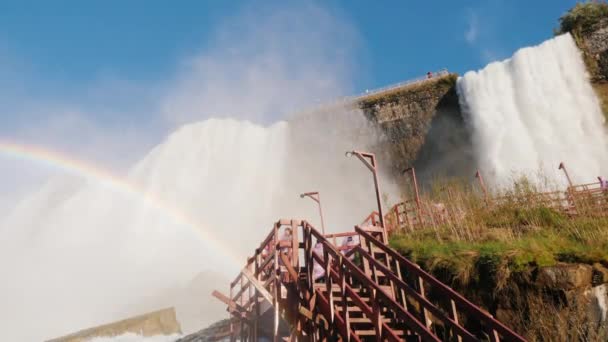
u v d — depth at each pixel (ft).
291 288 26.91
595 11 132.77
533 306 24.50
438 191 48.73
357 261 35.78
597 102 122.83
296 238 28.55
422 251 33.24
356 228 27.66
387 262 28.76
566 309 23.30
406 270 32.17
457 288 28.45
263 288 28.14
